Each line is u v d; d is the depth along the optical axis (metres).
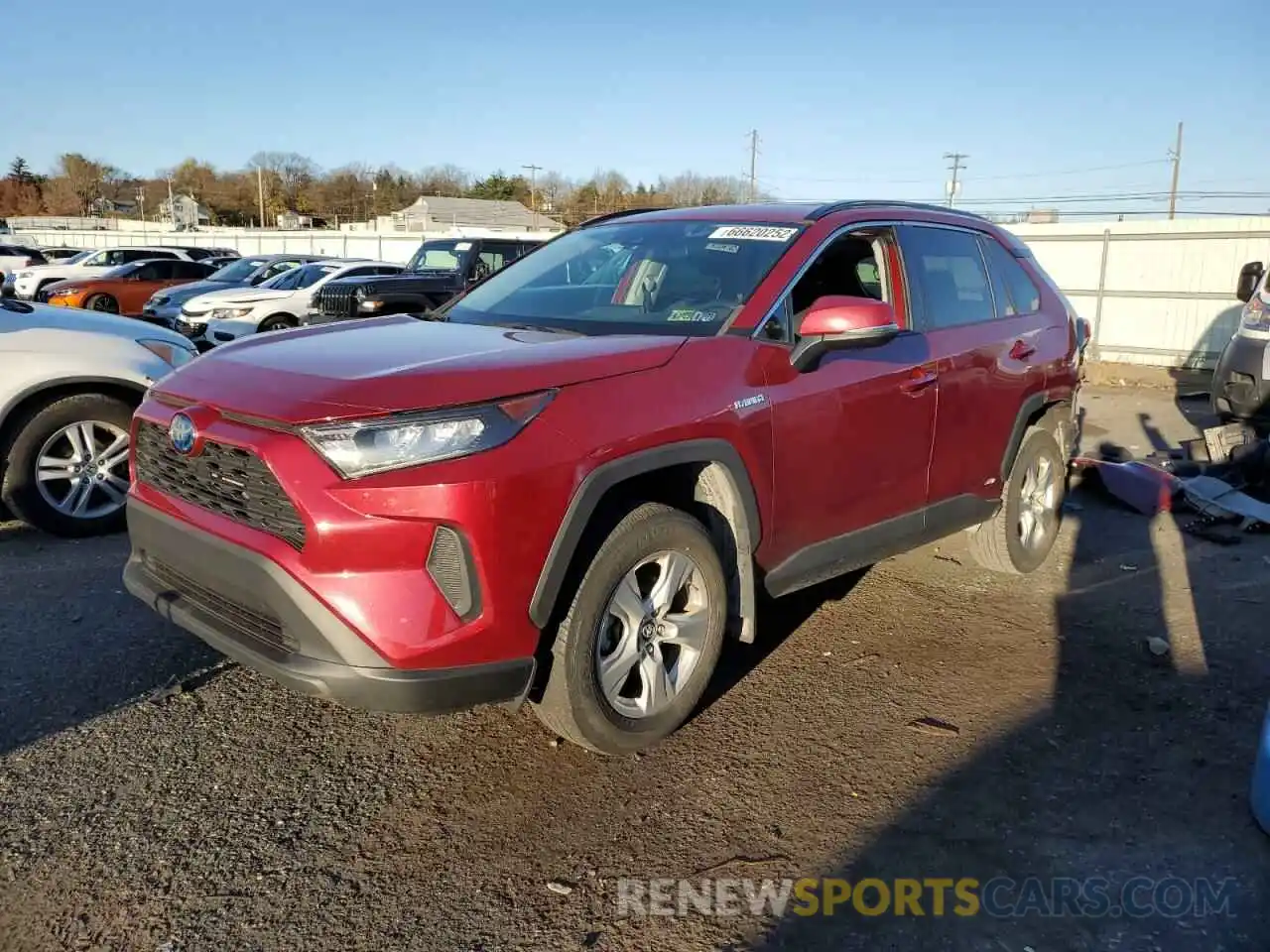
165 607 3.23
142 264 22.28
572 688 3.05
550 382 2.96
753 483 3.47
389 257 40.12
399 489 2.67
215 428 2.94
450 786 3.19
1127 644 4.41
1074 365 5.43
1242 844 2.95
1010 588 5.14
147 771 3.22
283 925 2.54
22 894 2.62
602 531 3.09
